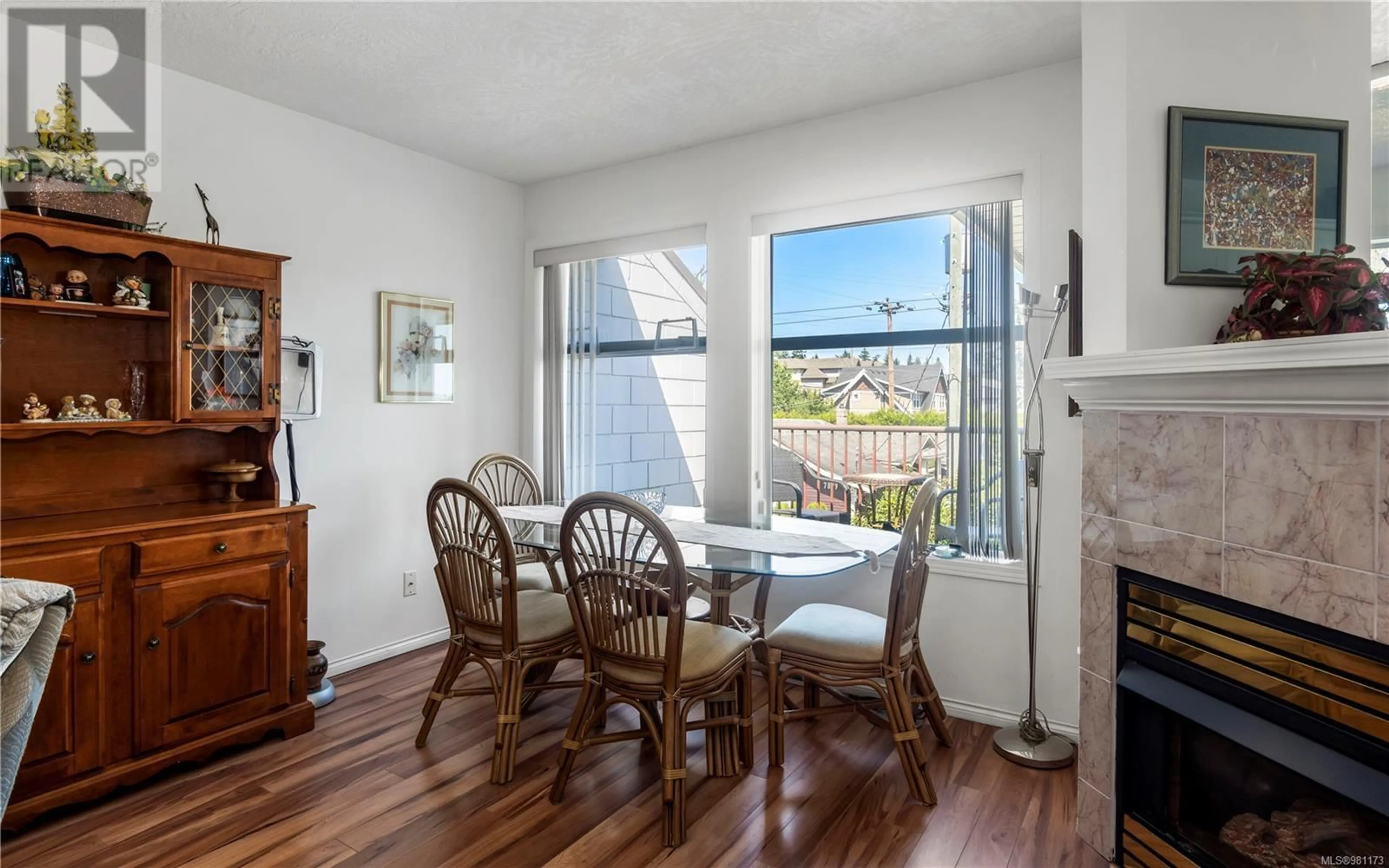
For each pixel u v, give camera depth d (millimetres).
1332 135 1892
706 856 1908
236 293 2617
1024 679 2693
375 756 2463
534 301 4117
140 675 2207
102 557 2131
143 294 2418
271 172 2994
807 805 2162
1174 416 1731
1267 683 1506
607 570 2119
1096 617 1982
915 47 2520
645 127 3246
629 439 4223
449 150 3561
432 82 2811
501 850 1929
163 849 1920
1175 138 1871
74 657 2068
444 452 3721
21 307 2148
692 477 4512
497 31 2422
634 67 2684
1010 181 2729
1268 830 1574
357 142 3309
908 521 2176
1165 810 1787
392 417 3471
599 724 2701
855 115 3057
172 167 2695
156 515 2396
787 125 3229
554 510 3221
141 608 2209
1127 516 1880
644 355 3941
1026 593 2684
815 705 2777
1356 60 1889
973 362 2807
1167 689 1740
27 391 2314
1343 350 1237
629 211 3730
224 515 2412
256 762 2410
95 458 2492
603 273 4066
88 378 2449
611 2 2248
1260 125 1890
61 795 2027
